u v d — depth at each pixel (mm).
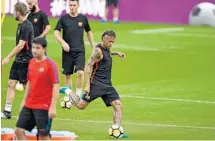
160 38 66875
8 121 32875
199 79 47844
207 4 80250
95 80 30641
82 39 38219
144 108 37500
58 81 25531
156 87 44250
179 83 45969
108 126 32688
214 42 65625
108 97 30484
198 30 74188
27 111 25797
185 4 81062
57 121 33438
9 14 70750
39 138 25953
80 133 30969
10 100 33438
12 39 59844
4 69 46438
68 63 38281
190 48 61500
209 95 42125
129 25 75438
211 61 55750
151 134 31297
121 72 49438
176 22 81250
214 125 33844
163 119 34906
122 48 59719
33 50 25531
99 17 77250
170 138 30469
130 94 41500
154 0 80688
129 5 80125
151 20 80688
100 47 30422
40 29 37906
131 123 33688
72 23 37969
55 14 76125
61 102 36375
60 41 37781
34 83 25625
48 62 25594
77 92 38062
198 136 31141
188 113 36625
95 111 36031
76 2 38000
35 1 37656
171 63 54094
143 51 58594
